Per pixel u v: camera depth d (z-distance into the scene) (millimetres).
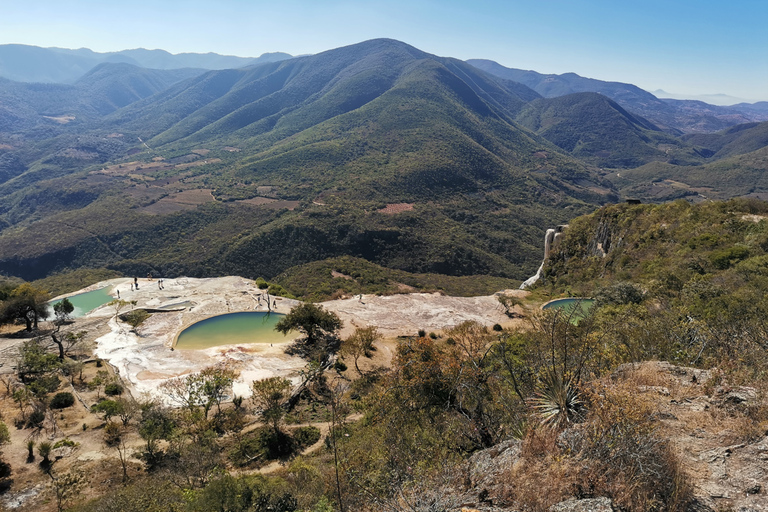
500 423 9273
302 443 23438
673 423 6852
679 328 14445
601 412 6168
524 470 5926
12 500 17688
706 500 5020
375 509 7848
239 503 14258
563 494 5293
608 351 11844
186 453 20906
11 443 21438
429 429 11117
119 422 24188
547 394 7605
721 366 8969
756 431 6137
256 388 25797
